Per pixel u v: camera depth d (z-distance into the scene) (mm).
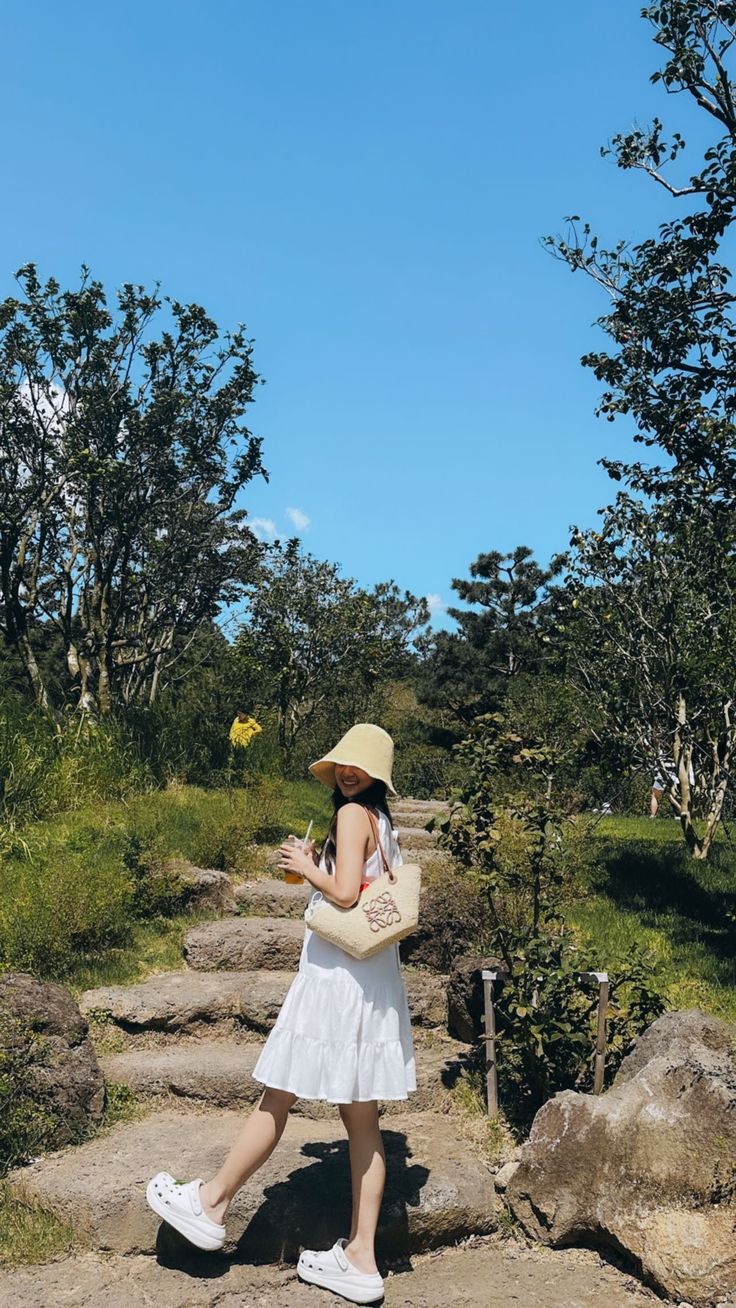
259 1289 3670
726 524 9234
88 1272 3734
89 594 14117
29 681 14445
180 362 14062
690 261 10938
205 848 8297
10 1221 3975
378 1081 3600
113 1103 4789
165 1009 5492
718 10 10273
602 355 11227
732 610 8312
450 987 5691
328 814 11453
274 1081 3613
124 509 13820
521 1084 5020
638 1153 3867
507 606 42281
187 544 15016
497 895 6891
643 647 9523
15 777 9000
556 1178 4043
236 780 11445
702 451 10211
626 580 9695
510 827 7504
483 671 40750
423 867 7844
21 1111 4336
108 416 13500
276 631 16594
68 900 6395
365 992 3641
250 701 16078
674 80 10414
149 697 16422
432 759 19875
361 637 17469
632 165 11094
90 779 9734
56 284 13672
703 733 9562
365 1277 3578
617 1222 3844
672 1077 3982
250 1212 3859
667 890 8555
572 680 10281
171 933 6824
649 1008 4973
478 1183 4195
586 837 9641
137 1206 3889
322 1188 3979
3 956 5836
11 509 14383
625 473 10898
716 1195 3676
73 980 5922
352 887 3652
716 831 11875
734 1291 3551
